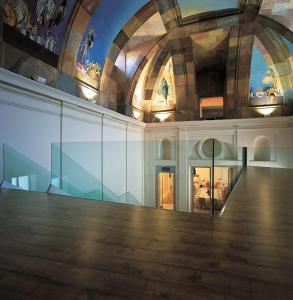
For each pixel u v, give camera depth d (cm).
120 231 241
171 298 131
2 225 264
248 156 1315
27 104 691
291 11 1049
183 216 294
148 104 1609
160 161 865
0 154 562
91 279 151
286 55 1250
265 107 1373
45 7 765
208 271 161
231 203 352
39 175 680
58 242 214
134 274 157
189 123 1440
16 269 165
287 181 579
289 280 149
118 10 1030
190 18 1246
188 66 1442
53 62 846
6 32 653
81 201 390
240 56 1330
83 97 1034
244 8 1141
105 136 1116
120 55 1283
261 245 203
